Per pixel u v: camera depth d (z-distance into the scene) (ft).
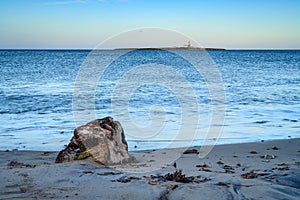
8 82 81.20
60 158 20.16
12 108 46.96
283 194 13.66
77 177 15.78
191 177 16.37
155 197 13.28
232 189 14.26
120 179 15.67
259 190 14.11
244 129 35.58
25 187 14.34
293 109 48.52
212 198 13.15
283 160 22.74
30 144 28.78
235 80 92.94
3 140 30.09
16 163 19.85
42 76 97.45
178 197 13.24
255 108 49.06
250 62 201.67
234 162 21.86
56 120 39.22
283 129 35.99
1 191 13.80
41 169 17.02
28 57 247.91
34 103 51.08
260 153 25.57
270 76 106.52
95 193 13.65
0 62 177.27
